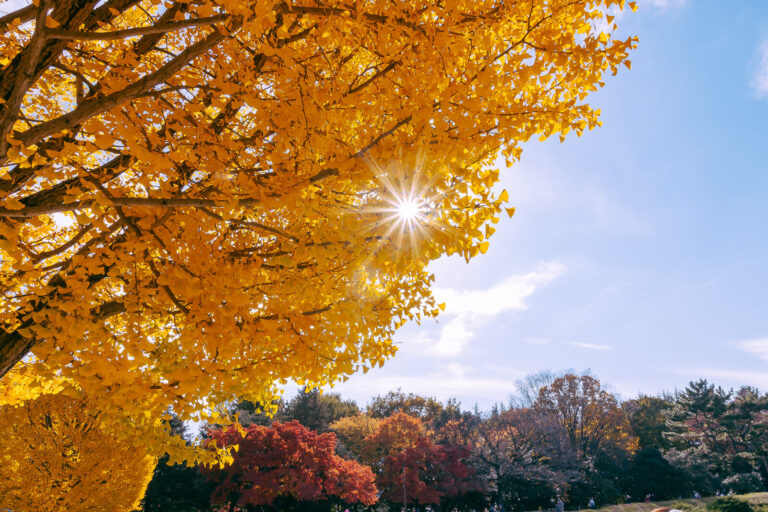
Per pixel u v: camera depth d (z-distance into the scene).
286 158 2.44
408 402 47.81
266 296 3.06
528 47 2.37
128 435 3.85
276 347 3.29
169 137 2.11
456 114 2.14
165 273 2.46
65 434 10.77
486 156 2.52
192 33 2.66
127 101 2.12
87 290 2.48
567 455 33.06
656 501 32.69
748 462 39.62
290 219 3.23
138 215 2.40
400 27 2.18
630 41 2.26
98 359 2.44
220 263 2.51
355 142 2.72
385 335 3.69
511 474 30.06
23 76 1.76
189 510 25.67
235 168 2.25
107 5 2.58
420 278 3.43
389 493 26.52
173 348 3.14
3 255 3.80
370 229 2.28
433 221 2.28
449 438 34.38
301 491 20.92
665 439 46.31
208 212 2.14
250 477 20.67
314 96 2.12
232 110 2.91
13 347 3.22
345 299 3.05
